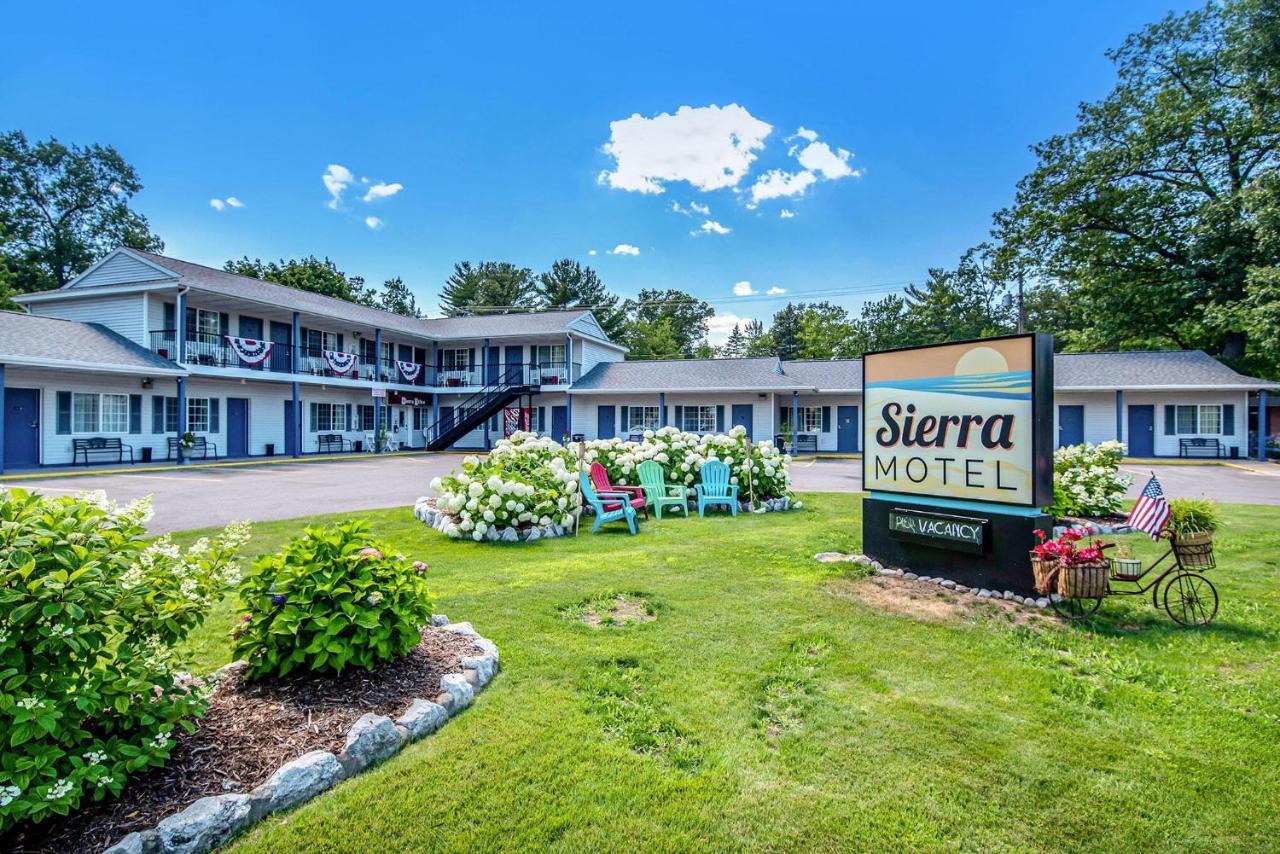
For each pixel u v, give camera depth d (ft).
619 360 110.32
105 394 54.75
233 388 66.33
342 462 65.46
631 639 12.81
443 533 24.12
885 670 11.41
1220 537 23.70
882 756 8.52
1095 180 77.82
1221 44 73.20
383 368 87.40
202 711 7.54
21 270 103.45
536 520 23.86
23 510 6.79
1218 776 8.11
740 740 8.92
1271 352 61.93
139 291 58.59
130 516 7.80
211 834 6.45
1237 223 68.08
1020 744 8.87
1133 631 13.53
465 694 9.87
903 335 128.88
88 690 6.35
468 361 96.94
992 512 16.39
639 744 8.77
